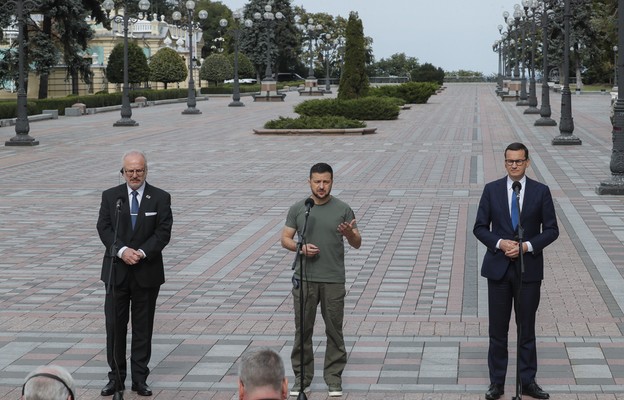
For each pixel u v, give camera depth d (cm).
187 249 1479
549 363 880
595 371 855
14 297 1173
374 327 1016
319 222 804
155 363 901
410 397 801
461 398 795
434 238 1548
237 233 1617
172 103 7150
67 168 2639
